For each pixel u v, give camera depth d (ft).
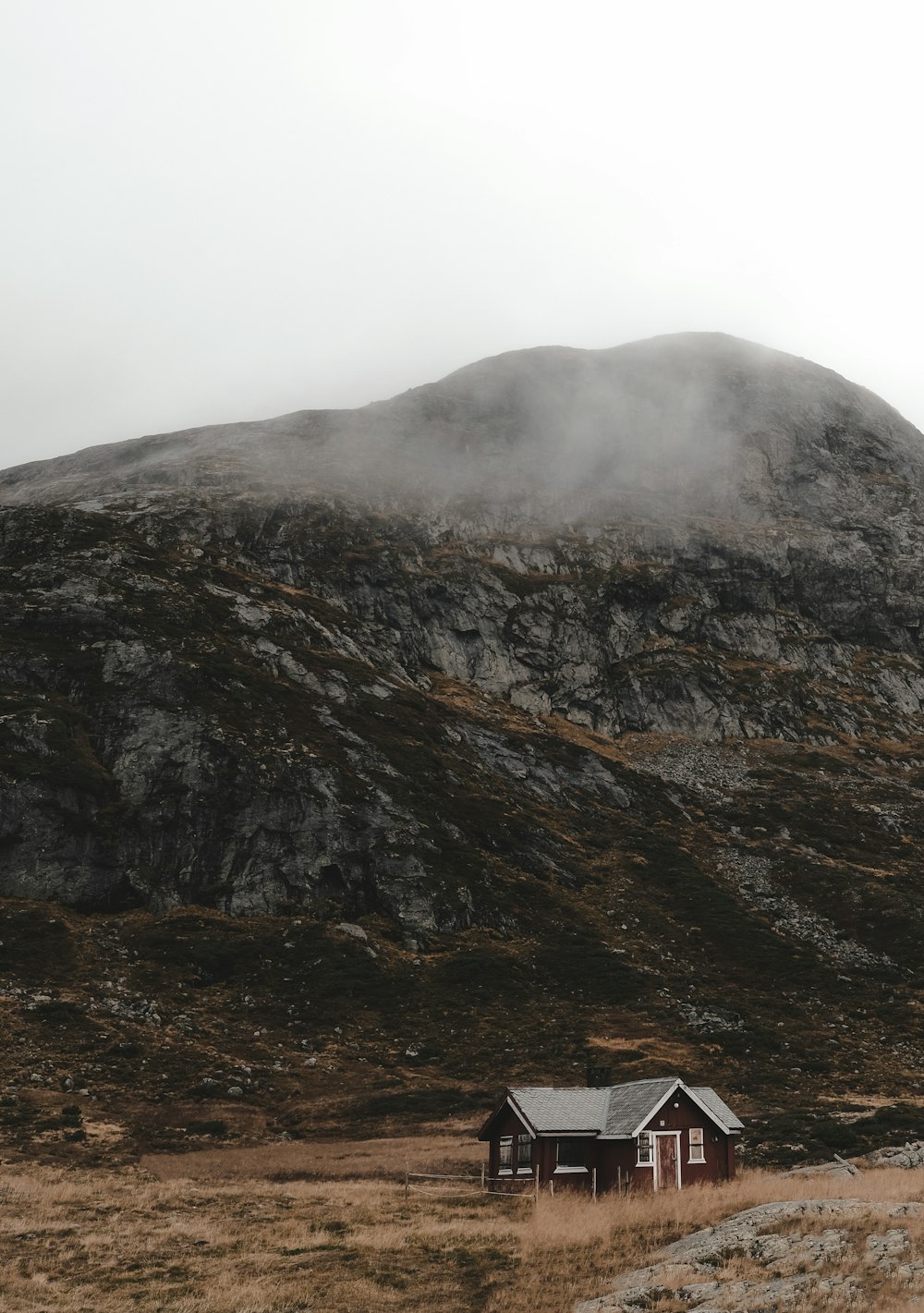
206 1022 217.15
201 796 282.77
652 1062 209.87
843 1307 79.05
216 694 323.16
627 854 339.36
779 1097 196.95
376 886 278.26
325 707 350.02
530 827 333.01
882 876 336.29
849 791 422.82
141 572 387.55
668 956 275.59
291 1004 230.07
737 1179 137.59
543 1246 105.19
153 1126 167.73
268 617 396.98
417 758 342.03
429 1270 98.58
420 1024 228.63
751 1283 86.58
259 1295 89.92
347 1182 140.87
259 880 270.87
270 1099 188.34
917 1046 231.91
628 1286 90.22
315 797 293.02
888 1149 149.07
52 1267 96.78
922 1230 92.53
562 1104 139.44
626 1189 131.23
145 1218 115.34
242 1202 124.98
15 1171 134.82
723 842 362.74
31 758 277.85
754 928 294.05
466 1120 177.78
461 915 275.59
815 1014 247.91
